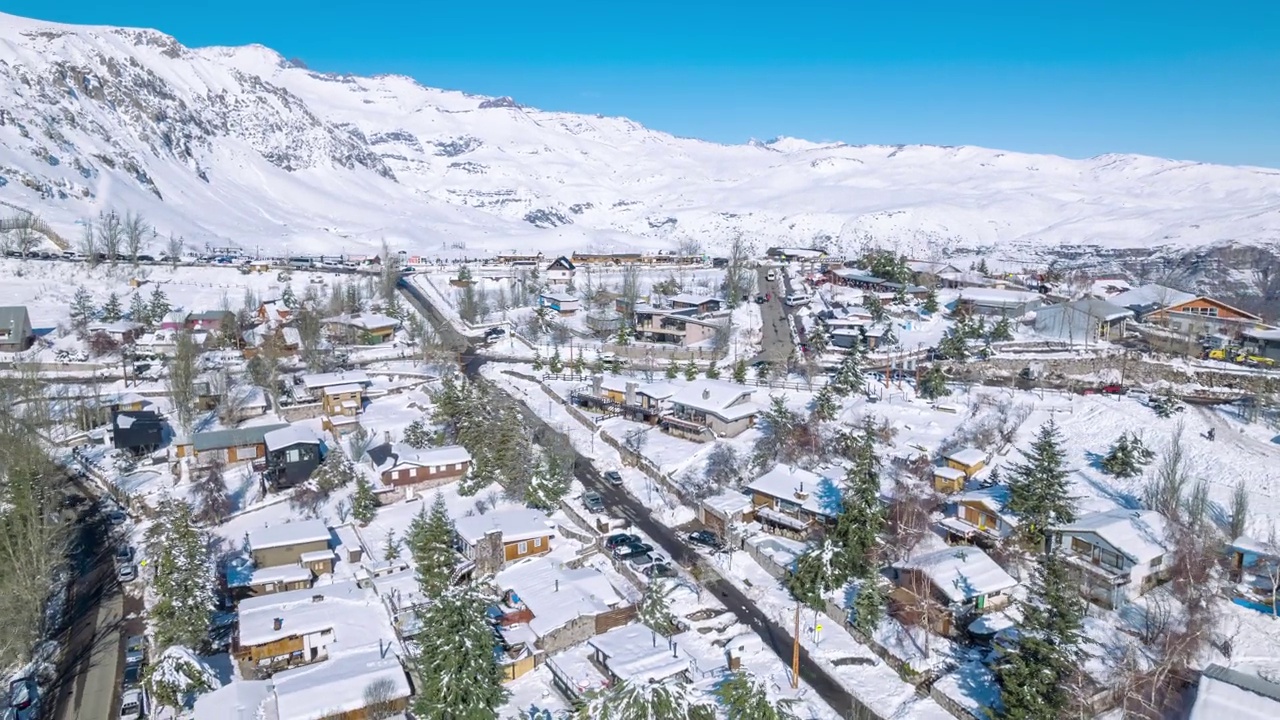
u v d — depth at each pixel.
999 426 81.50
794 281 163.12
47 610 57.25
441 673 43.94
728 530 65.88
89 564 63.62
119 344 114.75
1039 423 83.38
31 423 80.19
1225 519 63.53
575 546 64.56
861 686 48.62
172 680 45.91
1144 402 86.69
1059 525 59.34
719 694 44.91
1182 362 100.44
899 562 57.88
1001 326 110.12
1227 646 49.22
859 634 52.91
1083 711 42.88
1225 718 39.78
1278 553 55.59
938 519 65.12
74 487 76.75
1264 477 69.94
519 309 143.62
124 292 143.88
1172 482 62.28
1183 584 53.84
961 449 74.50
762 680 42.31
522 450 75.75
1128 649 49.09
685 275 174.75
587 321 134.62
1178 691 45.94
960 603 52.75
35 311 128.62
